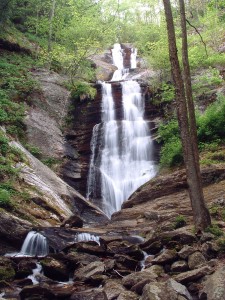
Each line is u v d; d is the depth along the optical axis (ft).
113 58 121.39
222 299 20.17
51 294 25.39
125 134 75.15
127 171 70.44
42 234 36.47
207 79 76.33
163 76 83.10
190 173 33.06
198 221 32.30
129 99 81.15
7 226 37.60
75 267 30.48
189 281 24.11
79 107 79.56
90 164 71.61
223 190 44.70
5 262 31.24
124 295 22.97
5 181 46.93
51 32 96.73
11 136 62.80
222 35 94.38
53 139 70.28
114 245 32.65
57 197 51.31
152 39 105.91
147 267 28.58
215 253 27.40
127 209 49.96
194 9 120.37
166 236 32.17
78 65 86.84
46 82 80.74
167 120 74.28
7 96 71.36
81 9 103.24
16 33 92.73
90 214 55.77
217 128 59.06
